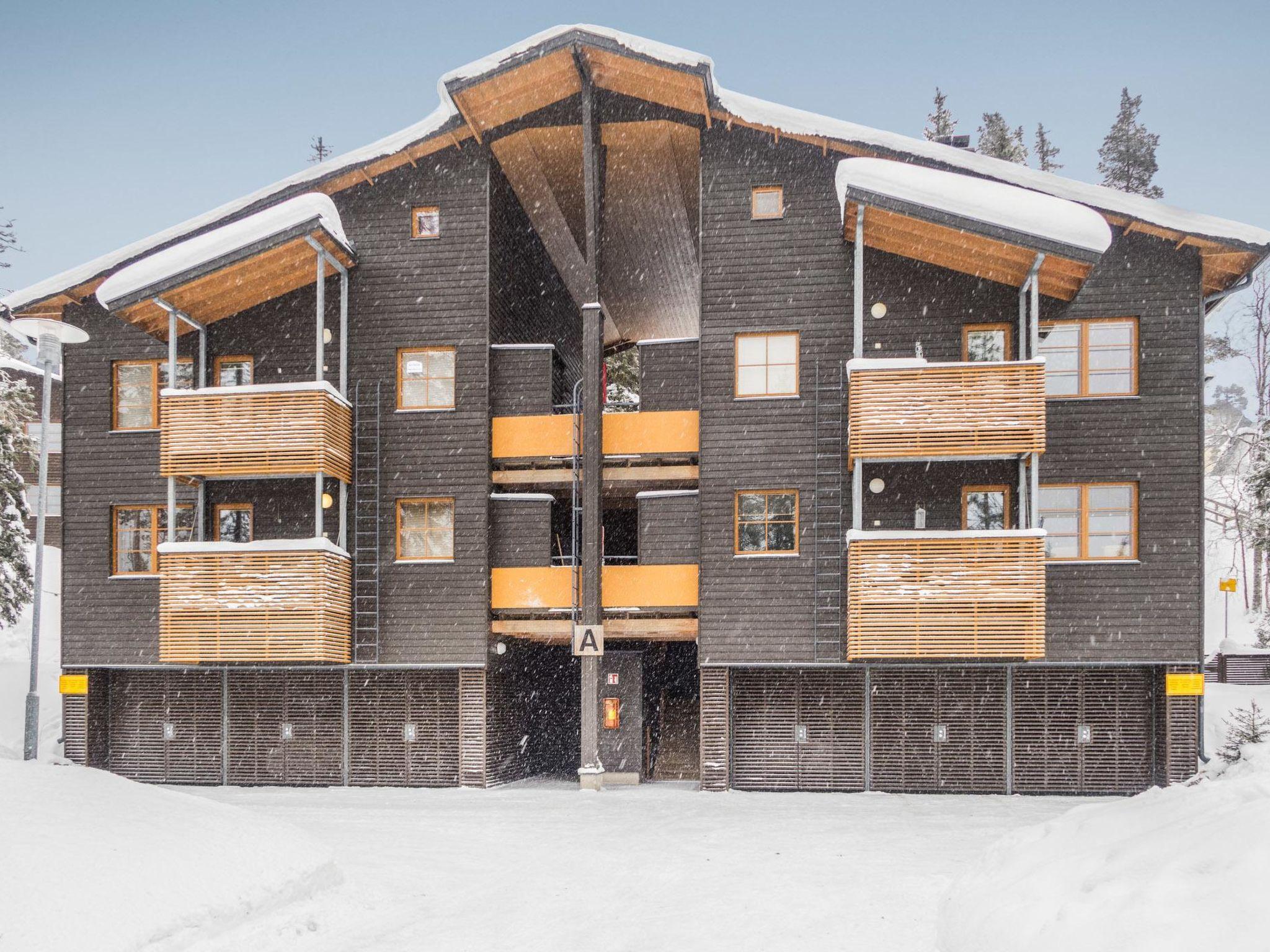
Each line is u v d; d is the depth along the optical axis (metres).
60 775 11.36
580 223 23.33
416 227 20.50
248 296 20.52
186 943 8.70
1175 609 18.28
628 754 20.50
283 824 12.17
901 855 12.06
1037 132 42.66
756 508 19.33
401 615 19.77
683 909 10.20
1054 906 7.71
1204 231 18.25
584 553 19.36
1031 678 18.84
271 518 20.58
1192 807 8.58
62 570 21.05
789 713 19.27
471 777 19.47
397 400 20.23
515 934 9.66
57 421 37.66
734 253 19.64
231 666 20.05
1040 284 18.64
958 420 17.72
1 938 7.69
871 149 19.14
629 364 36.19
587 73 18.92
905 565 17.73
